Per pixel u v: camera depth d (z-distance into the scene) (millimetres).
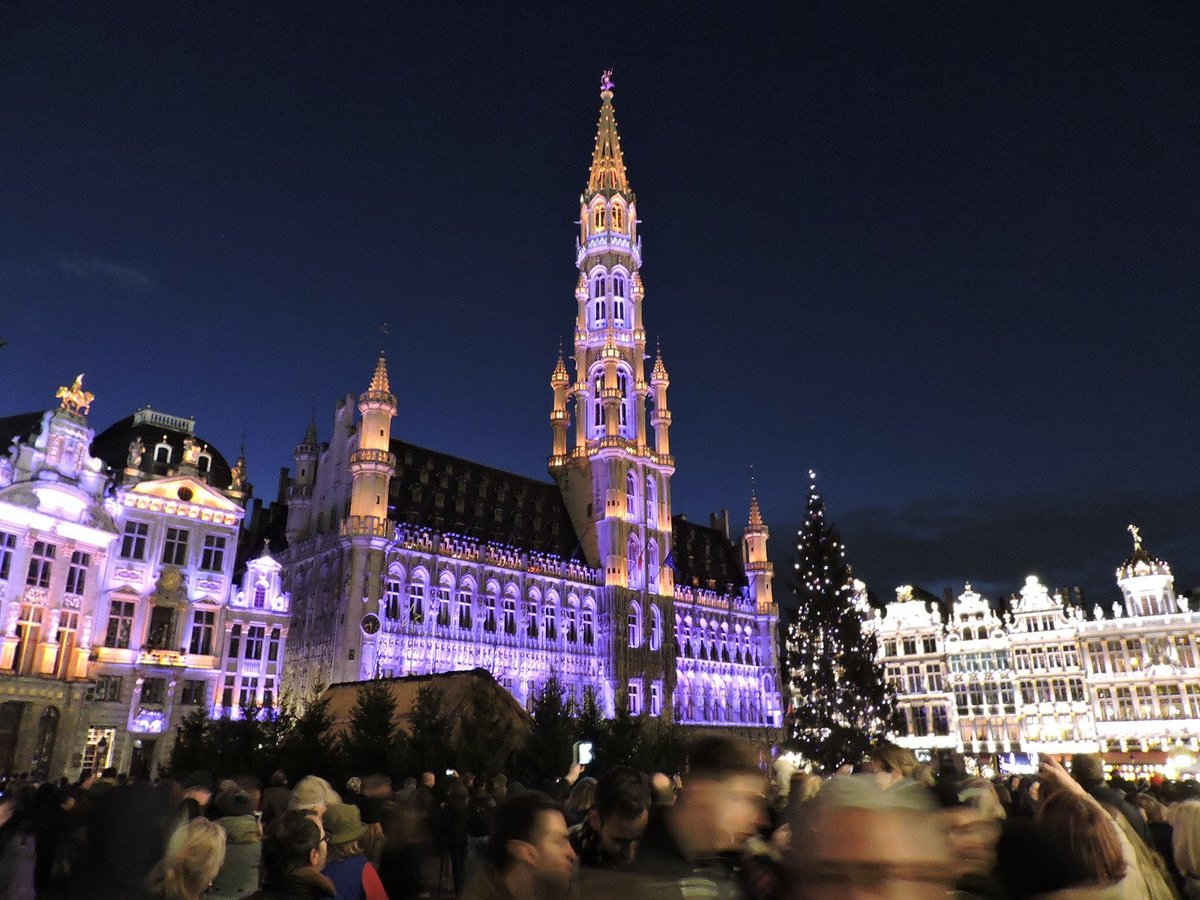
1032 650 92188
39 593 47500
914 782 3850
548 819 4965
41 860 11375
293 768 36312
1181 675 83500
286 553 79250
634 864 5242
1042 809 5992
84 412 52125
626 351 102562
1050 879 5430
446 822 16188
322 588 72500
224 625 56562
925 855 3150
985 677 93875
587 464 96500
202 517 56969
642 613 90375
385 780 13742
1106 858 5566
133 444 55562
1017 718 91000
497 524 88625
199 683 54719
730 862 5098
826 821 3199
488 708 40688
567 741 39344
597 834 6332
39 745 46844
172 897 6738
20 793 15406
